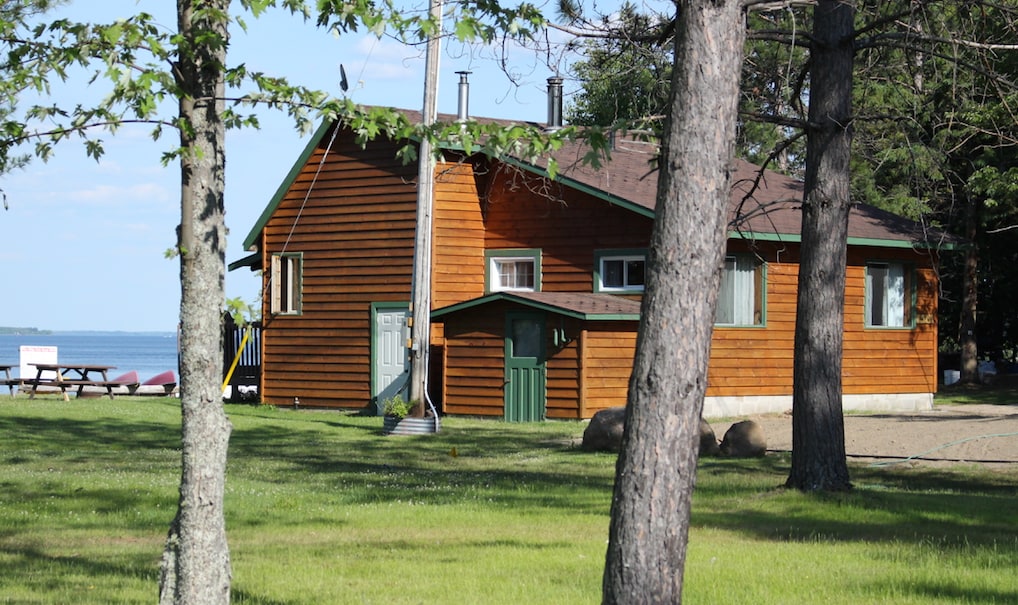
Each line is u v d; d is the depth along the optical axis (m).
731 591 8.81
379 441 22.30
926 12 13.76
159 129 6.80
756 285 27.38
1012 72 17.23
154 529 12.10
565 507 13.52
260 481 16.00
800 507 13.19
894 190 32.44
